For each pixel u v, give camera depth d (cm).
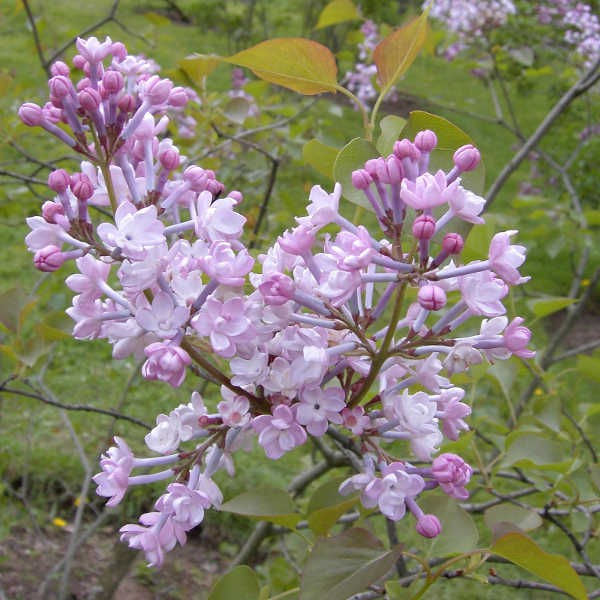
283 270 31
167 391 120
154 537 30
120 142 31
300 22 250
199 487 31
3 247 154
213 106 76
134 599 92
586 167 175
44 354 53
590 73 73
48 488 105
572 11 155
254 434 32
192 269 29
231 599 35
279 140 96
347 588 29
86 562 95
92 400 117
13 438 108
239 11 237
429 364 31
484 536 93
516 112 271
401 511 30
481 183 34
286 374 30
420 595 34
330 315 30
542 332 139
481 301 29
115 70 33
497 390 61
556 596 87
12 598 87
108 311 31
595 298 175
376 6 181
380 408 33
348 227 30
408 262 29
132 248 28
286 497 35
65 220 30
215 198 33
